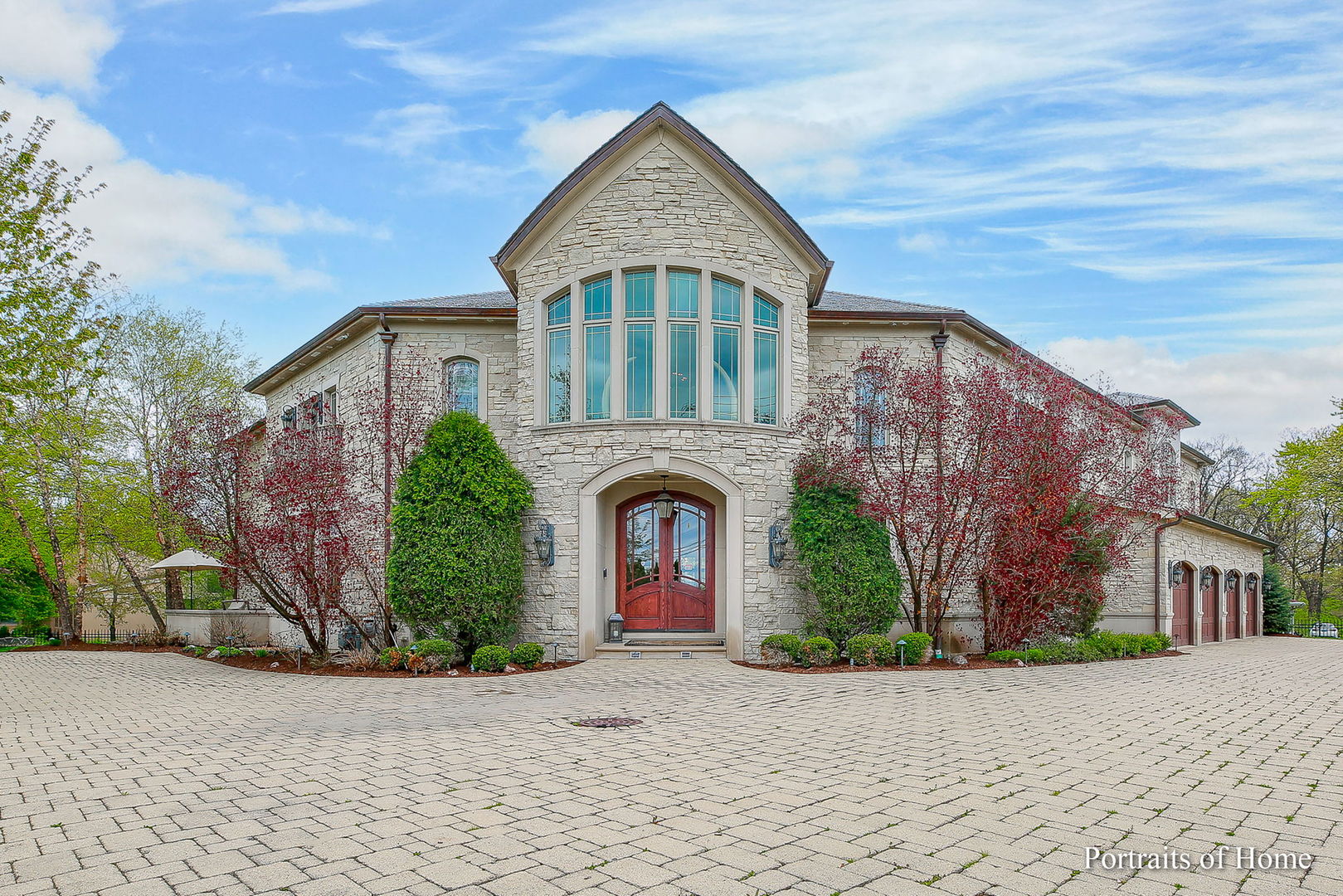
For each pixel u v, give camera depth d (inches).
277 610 618.2
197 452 621.9
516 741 316.2
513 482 584.7
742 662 575.2
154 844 194.9
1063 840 199.2
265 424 864.3
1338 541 1644.9
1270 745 314.3
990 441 594.2
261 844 194.5
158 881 170.9
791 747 304.7
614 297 603.8
